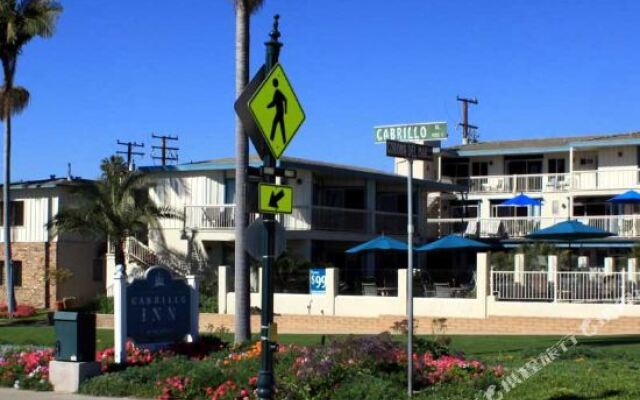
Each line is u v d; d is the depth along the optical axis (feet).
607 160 163.43
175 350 54.60
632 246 131.13
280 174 35.86
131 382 47.14
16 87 130.52
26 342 72.84
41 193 140.67
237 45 59.72
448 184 159.33
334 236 131.03
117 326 52.03
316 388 41.24
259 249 35.35
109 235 124.77
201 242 128.77
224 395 43.16
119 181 126.52
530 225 158.61
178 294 57.00
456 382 42.96
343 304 96.37
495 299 87.76
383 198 149.69
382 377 42.52
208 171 130.93
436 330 86.43
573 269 102.58
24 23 128.47
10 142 129.08
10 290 127.34
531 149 170.30
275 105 36.01
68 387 48.57
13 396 47.16
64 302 117.70
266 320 34.71
